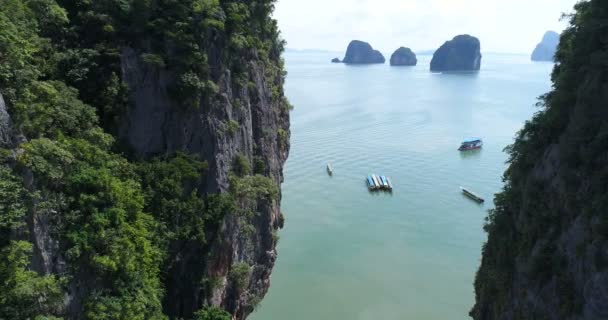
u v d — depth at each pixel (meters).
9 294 24.64
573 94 34.56
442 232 67.25
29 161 26.61
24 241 25.16
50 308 26.73
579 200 30.20
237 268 43.69
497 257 39.72
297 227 68.75
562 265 30.88
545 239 33.09
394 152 104.31
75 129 32.25
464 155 101.69
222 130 42.53
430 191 82.31
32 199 26.75
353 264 58.47
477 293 44.00
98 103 36.72
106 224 30.22
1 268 24.38
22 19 31.59
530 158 38.25
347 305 50.34
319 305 50.28
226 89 43.88
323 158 100.69
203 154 40.81
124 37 38.47
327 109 153.50
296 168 94.44
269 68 59.59
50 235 28.16
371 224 69.81
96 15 37.78
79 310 29.06
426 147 108.00
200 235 37.81
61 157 28.58
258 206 49.78
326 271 56.91
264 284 51.84
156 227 35.09
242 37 46.91
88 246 29.28
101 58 37.44
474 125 129.75
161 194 36.19
